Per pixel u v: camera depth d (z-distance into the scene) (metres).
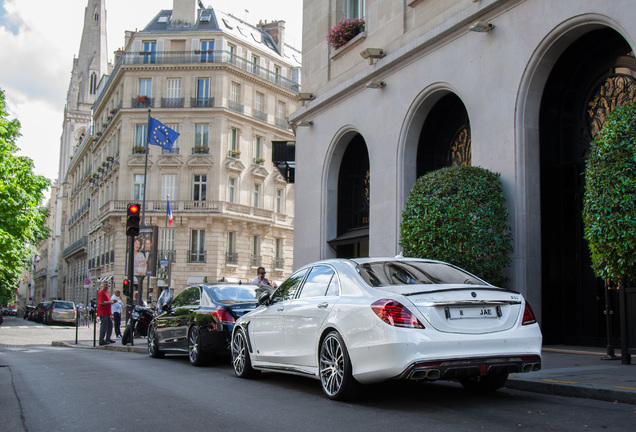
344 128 15.70
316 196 16.84
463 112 12.94
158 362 11.05
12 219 32.12
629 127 7.53
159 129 30.52
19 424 5.09
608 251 7.66
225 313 9.70
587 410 5.14
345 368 5.68
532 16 10.28
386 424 4.75
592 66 10.28
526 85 10.38
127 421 5.12
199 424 4.92
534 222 10.24
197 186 43.31
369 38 15.05
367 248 15.98
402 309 5.21
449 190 10.17
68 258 75.62
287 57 52.50
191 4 46.47
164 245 42.84
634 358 8.30
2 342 20.45
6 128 32.41
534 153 10.40
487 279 9.95
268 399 6.19
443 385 6.96
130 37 50.34
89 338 23.00
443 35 12.19
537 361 5.52
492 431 4.41
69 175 81.25
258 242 46.03
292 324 6.74
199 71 44.12
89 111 95.50
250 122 45.62
